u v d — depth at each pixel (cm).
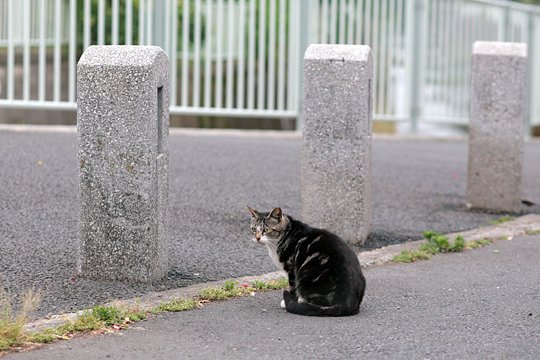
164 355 666
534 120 2427
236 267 935
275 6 1841
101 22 1680
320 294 773
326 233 802
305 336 721
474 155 1320
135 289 834
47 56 1872
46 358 649
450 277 945
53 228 1025
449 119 2180
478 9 2220
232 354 674
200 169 1409
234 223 1122
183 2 1767
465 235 1159
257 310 791
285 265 811
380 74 2019
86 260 851
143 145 827
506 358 690
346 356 680
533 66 2370
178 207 1176
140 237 842
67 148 1462
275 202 1250
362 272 873
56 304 777
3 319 696
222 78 1877
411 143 1988
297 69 1862
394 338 727
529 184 1594
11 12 1636
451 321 784
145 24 1725
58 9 1653
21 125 1731
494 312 818
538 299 869
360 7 1942
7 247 938
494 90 1301
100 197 841
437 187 1478
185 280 877
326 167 1049
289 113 1869
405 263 1002
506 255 1062
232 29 1795
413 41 2067
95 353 664
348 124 1039
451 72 2177
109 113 827
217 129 1917
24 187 1191
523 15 2328
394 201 1344
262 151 1617
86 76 825
